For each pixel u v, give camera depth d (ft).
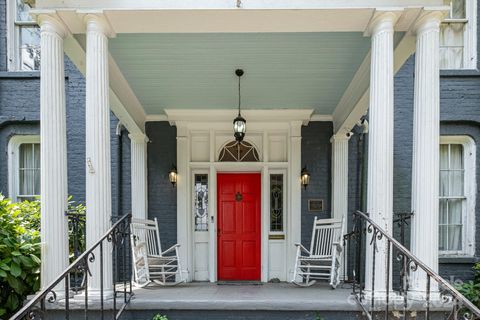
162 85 16.92
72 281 12.62
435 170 10.36
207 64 15.02
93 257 9.32
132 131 19.20
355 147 19.95
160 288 14.43
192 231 20.45
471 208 19.42
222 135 20.59
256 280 20.47
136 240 15.67
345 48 13.82
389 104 10.44
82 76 19.44
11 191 19.48
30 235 12.29
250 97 18.31
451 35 19.40
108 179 10.76
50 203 10.51
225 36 13.03
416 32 10.94
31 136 19.60
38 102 19.20
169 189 20.22
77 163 19.36
